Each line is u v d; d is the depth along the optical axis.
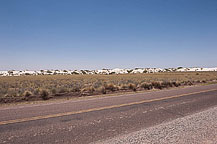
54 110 8.94
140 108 9.36
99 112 8.45
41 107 9.84
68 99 14.05
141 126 6.38
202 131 5.70
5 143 4.91
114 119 7.26
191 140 4.99
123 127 6.27
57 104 10.80
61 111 8.68
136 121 7.00
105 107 9.62
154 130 5.84
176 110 8.91
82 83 26.28
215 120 6.92
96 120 7.11
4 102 12.87
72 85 23.19
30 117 7.54
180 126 6.22
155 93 16.25
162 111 8.69
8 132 5.73
